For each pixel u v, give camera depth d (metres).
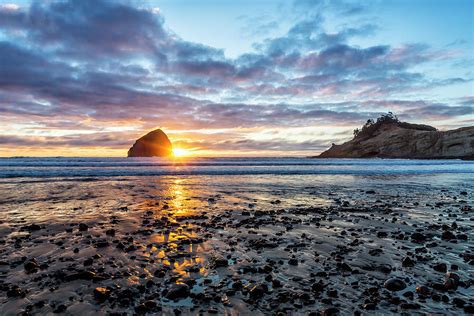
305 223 9.23
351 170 35.16
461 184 21.66
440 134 107.12
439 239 7.52
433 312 3.80
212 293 4.32
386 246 6.86
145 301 4.00
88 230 8.02
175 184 20.19
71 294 4.23
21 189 16.55
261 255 6.14
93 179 22.88
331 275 5.11
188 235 7.66
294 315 3.71
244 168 36.72
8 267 5.26
